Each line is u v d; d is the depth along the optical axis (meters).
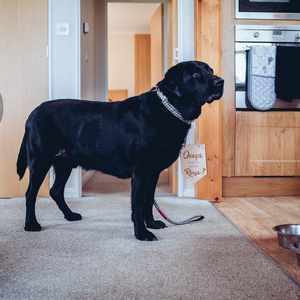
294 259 1.86
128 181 4.50
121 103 2.32
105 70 5.41
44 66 3.37
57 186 2.58
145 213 2.37
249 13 3.34
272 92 3.28
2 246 2.02
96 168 2.39
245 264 1.76
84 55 3.90
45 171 2.40
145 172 2.21
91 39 4.60
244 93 3.36
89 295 1.43
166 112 2.18
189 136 3.37
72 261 1.79
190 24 3.40
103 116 2.30
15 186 3.40
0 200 3.24
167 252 1.92
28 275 1.62
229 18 3.33
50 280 1.57
